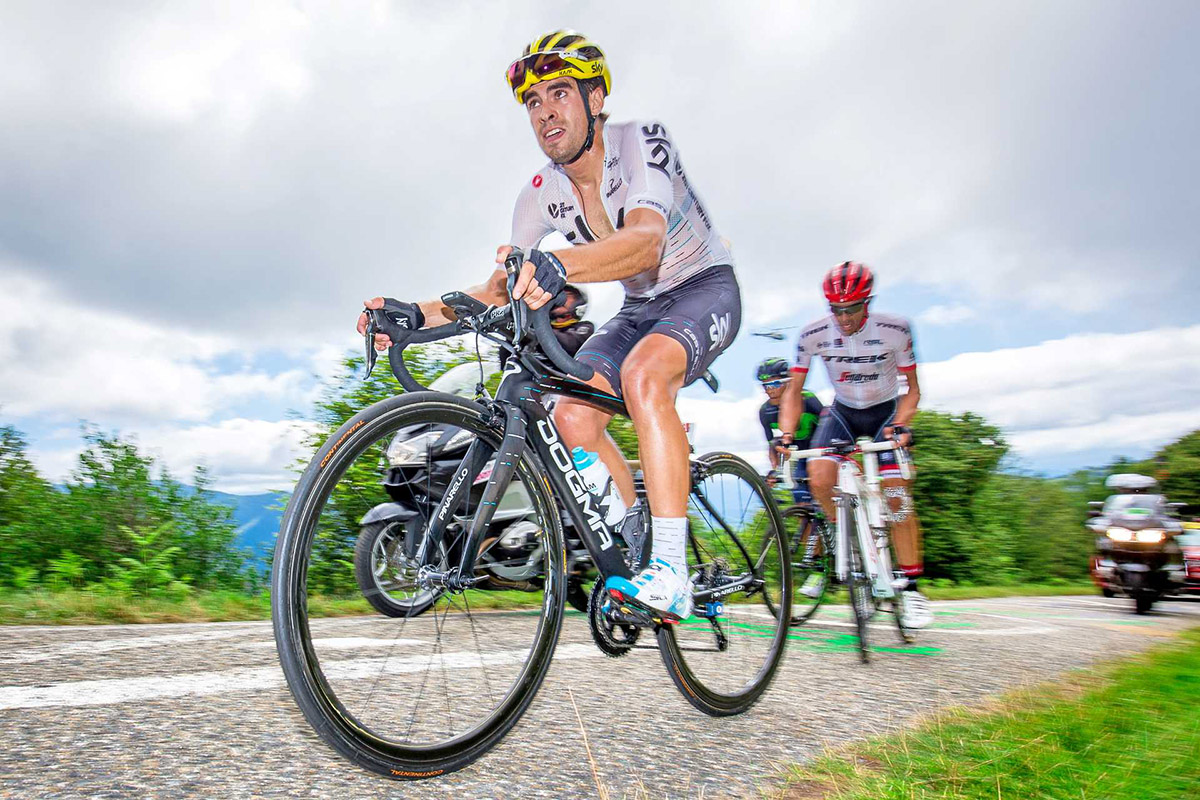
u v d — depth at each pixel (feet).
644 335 7.23
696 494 8.04
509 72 7.26
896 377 15.90
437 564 5.74
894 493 14.23
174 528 20.81
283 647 4.54
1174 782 5.46
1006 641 14.08
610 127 7.48
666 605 6.34
